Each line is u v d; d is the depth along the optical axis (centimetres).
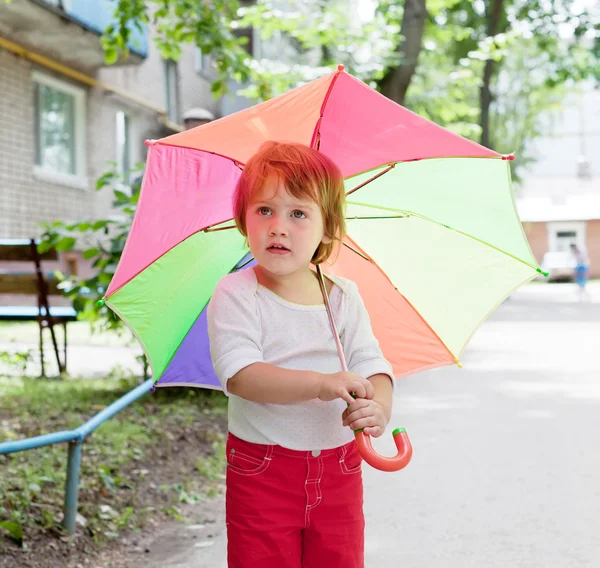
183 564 371
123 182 743
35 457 484
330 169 212
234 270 257
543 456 575
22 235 1538
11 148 1507
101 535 390
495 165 222
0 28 1470
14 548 354
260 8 1259
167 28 844
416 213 241
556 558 382
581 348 1282
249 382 207
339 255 263
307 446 219
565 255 4316
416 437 642
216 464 536
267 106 212
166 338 251
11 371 866
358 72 1163
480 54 1427
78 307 736
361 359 228
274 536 218
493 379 959
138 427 587
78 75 1698
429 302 260
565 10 2055
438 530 423
